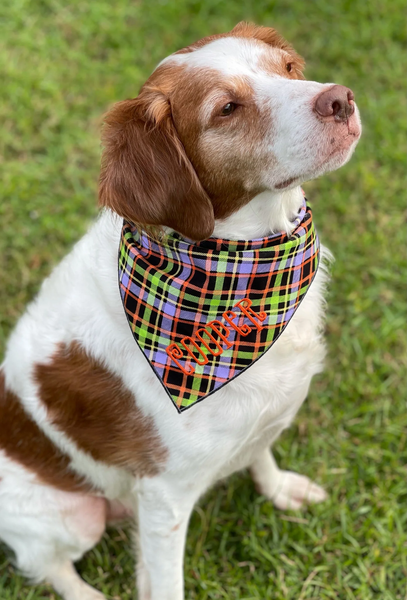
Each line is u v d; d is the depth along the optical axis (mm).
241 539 3244
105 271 2428
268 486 3291
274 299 2316
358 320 3893
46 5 5562
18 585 3135
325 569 3119
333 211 4398
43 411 2609
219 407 2412
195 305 2281
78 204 4426
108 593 3154
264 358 2457
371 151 4656
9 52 5254
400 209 4395
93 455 2639
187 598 3082
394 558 3123
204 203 2186
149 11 5566
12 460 2771
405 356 3746
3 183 4512
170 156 2184
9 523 2850
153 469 2516
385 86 5062
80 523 2902
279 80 2189
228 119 2184
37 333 2582
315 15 5520
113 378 2439
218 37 2377
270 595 3037
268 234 2391
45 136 4758
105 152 2244
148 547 2701
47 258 4219
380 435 3516
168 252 2262
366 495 3312
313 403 3637
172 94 2223
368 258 4137
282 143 2152
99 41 5359
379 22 5418
